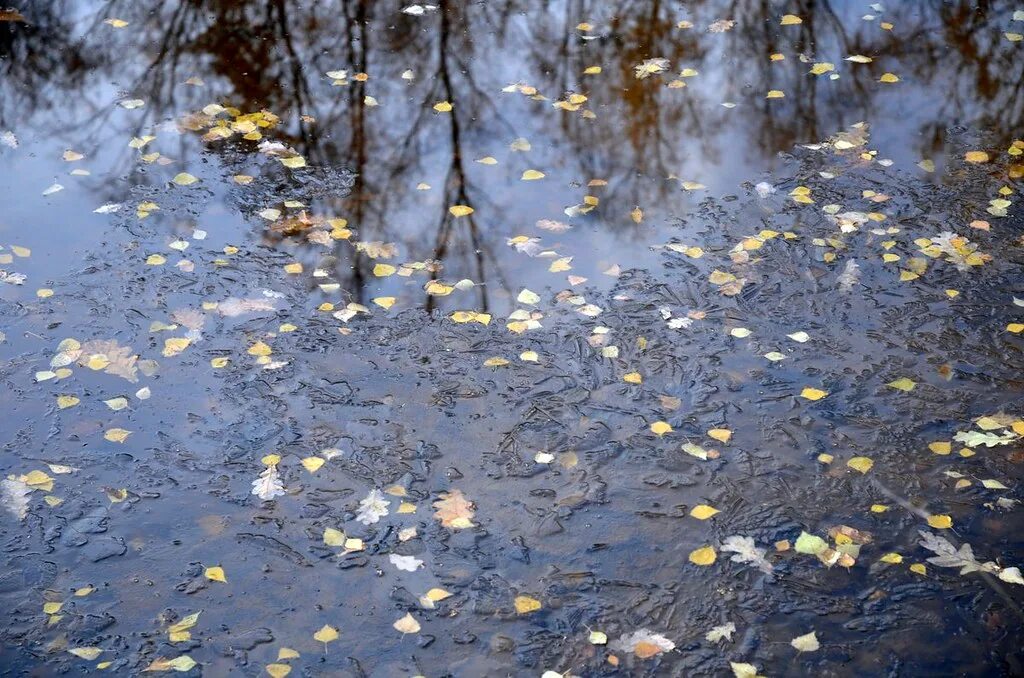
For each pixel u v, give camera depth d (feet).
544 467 13.76
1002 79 23.34
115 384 15.05
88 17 25.34
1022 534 12.82
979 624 11.73
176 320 16.28
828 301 16.81
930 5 26.55
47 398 14.76
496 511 13.12
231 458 13.85
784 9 26.43
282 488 13.41
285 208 19.04
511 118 21.95
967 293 16.94
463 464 13.82
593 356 15.67
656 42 24.97
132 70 23.29
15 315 16.25
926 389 15.07
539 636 11.56
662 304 16.74
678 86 23.13
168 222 18.56
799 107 22.36
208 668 11.18
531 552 12.57
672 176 20.07
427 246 18.13
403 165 20.36
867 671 11.24
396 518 13.01
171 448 13.99
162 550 12.57
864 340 16.01
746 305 16.72
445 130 21.50
